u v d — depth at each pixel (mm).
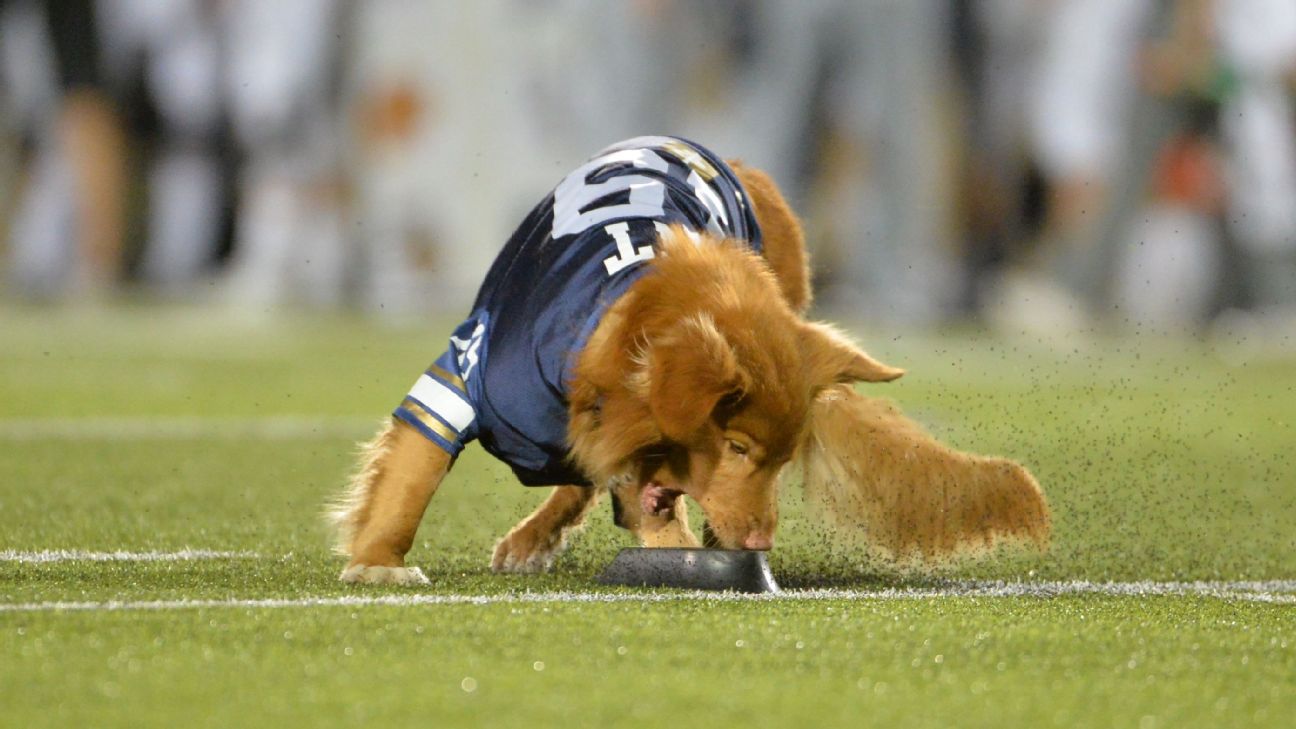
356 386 48906
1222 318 71562
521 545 21234
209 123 74375
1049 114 70688
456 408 18750
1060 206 72000
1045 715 13094
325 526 23672
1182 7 68250
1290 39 67688
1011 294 73812
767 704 13086
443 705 12836
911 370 57969
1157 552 23109
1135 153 70375
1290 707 13602
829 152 70438
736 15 69250
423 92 71188
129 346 61844
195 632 15023
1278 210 69062
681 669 14117
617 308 17688
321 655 14289
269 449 33969
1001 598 18562
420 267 73250
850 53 69562
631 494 19938
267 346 62875
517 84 70688
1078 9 69562
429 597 17359
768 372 17547
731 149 69688
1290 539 24734
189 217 75750
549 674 13820
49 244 75312
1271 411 45969
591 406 17812
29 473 28938
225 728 12195
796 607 17125
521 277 18688
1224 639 16109
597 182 19516
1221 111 68812
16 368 52562
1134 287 71500
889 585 19641
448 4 70562
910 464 20406
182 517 24484
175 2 72500
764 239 23312
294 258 73875
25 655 14062
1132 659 15070
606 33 69562
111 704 12703
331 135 72500
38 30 73312
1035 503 20641
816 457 20141
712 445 17953
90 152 74750
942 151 71750
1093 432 39875
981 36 71625
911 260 72125
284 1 71062
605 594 17922
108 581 18219
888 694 13531
